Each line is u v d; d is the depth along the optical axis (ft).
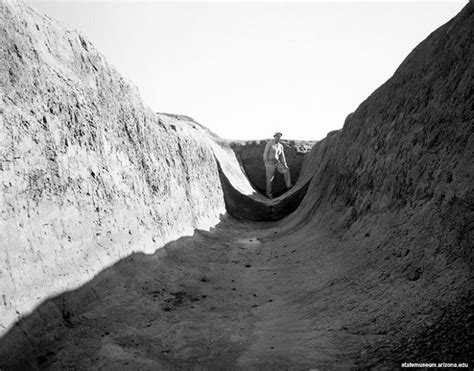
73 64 17.53
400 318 9.71
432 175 12.84
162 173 24.98
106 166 17.74
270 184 61.57
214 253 24.86
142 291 15.74
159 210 22.76
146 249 19.07
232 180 50.47
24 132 12.14
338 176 27.17
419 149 14.55
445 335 8.10
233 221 42.39
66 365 9.81
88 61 19.01
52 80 14.71
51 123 13.96
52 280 11.61
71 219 13.69
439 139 13.33
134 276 16.53
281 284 16.97
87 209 14.99
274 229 36.42
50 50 15.81
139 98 24.80
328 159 35.55
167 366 9.84
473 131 11.37
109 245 15.81
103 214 16.15
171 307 14.65
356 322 10.59
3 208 10.36
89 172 16.05
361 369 8.23
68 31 18.22
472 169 10.61
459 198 10.71
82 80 17.84
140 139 22.80
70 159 14.79
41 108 13.55
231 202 45.91
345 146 28.43
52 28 16.62
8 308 9.48
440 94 14.32
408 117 16.92
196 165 35.40
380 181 17.92
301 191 45.29
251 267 21.21
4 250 9.95
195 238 27.09
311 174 48.19
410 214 13.46
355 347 9.25
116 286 14.93
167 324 12.85
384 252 13.83
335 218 23.32
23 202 11.34
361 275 13.73
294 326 11.69
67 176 14.21
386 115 20.36
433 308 9.14
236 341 11.22
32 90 13.28
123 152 20.08
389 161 17.37
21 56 13.16
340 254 17.48
